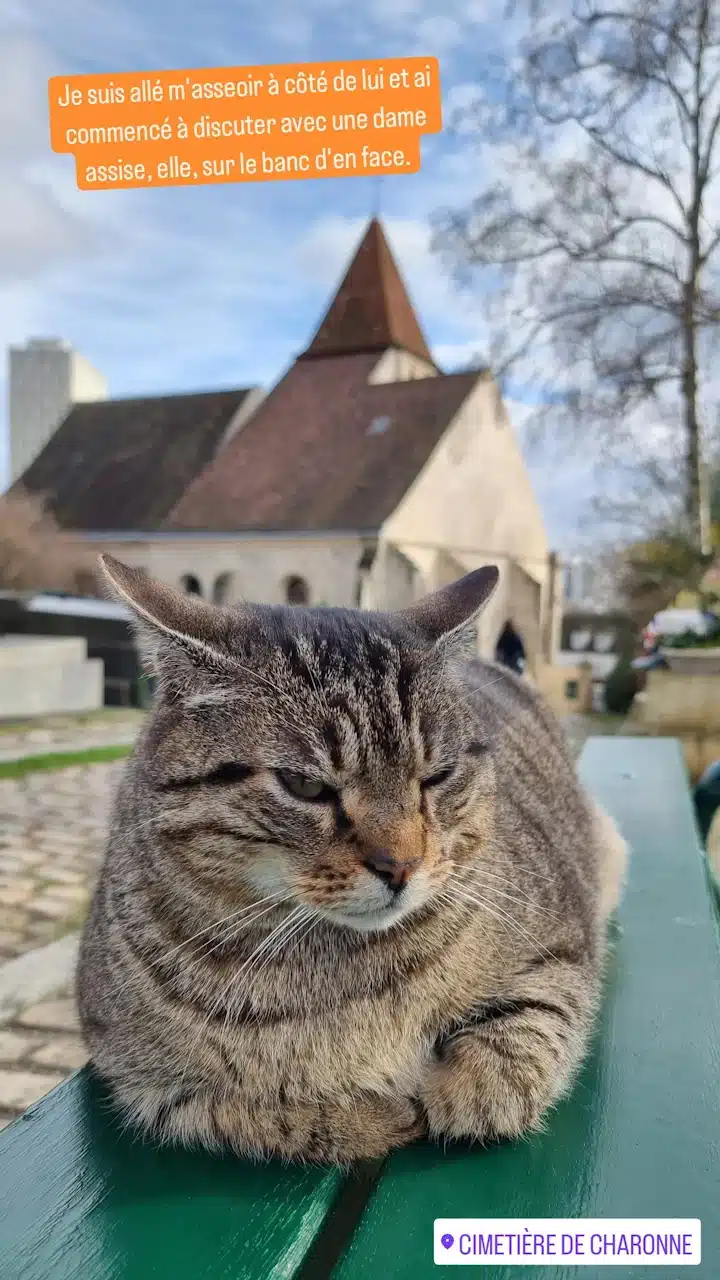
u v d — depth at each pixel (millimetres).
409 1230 193
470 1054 259
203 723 276
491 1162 223
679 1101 244
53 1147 235
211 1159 231
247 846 270
